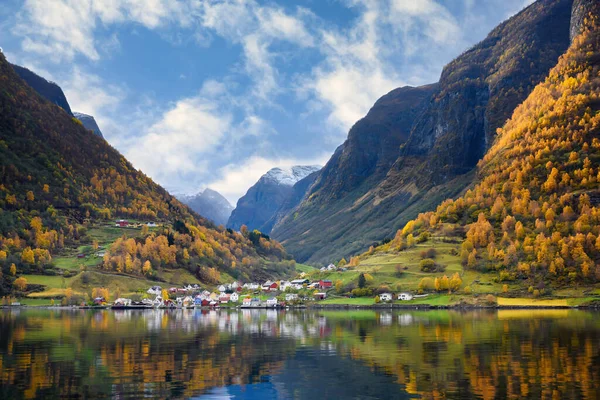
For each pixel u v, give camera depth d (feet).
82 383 304.50
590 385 282.36
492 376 308.81
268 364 363.97
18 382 305.53
